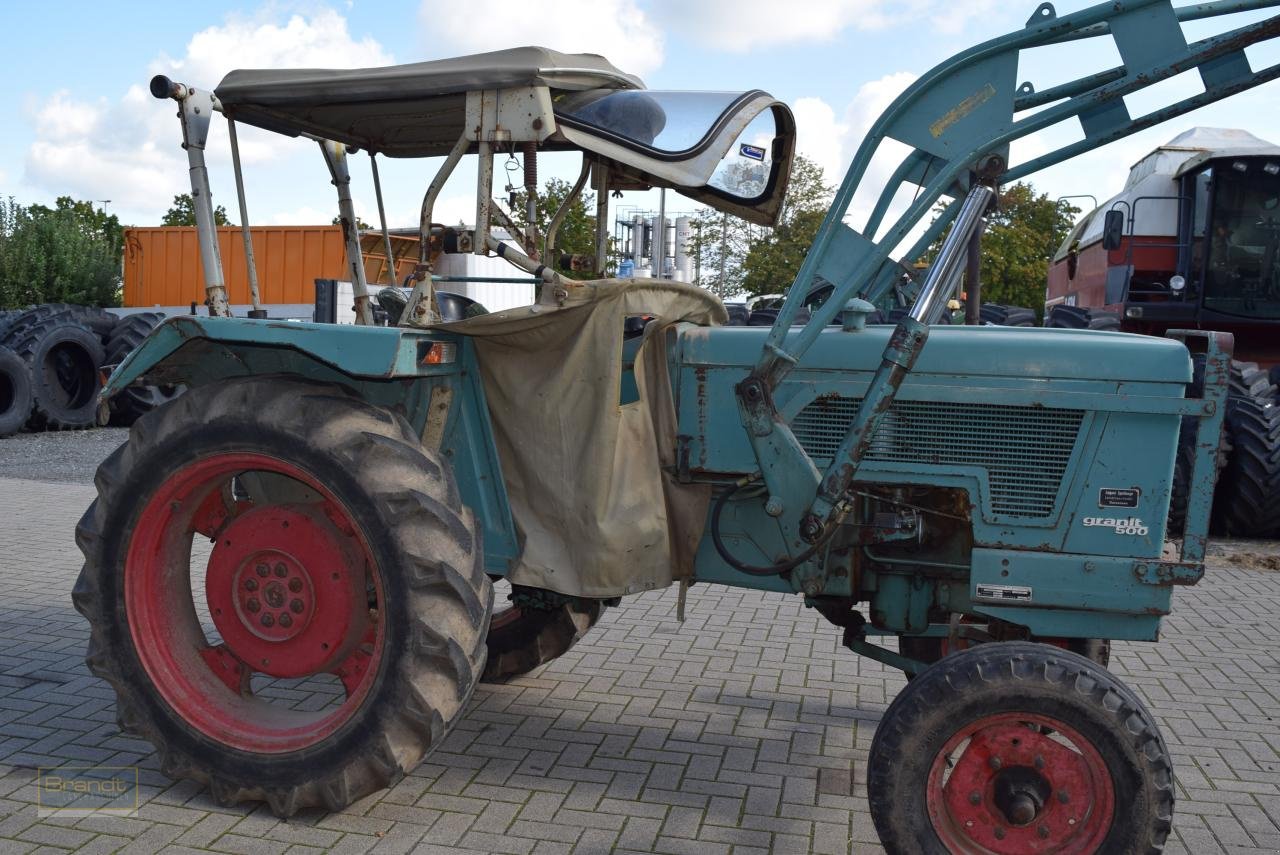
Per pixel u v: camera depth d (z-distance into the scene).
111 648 3.35
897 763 2.78
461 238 3.29
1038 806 2.77
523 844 3.09
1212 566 7.19
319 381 3.36
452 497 3.17
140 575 3.38
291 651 3.32
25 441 11.93
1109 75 2.99
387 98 3.34
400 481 3.09
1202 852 3.20
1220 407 3.01
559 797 3.40
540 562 3.39
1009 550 3.19
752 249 19.98
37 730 3.83
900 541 3.43
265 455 3.18
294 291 15.47
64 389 13.15
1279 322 8.84
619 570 3.34
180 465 3.28
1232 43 2.80
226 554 3.35
